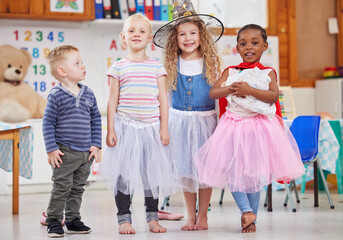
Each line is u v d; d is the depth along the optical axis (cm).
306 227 267
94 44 527
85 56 524
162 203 384
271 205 337
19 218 312
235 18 588
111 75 258
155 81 260
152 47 538
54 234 242
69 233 252
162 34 283
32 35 508
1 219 308
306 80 617
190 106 265
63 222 276
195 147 259
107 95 531
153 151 253
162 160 254
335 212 328
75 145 246
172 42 273
